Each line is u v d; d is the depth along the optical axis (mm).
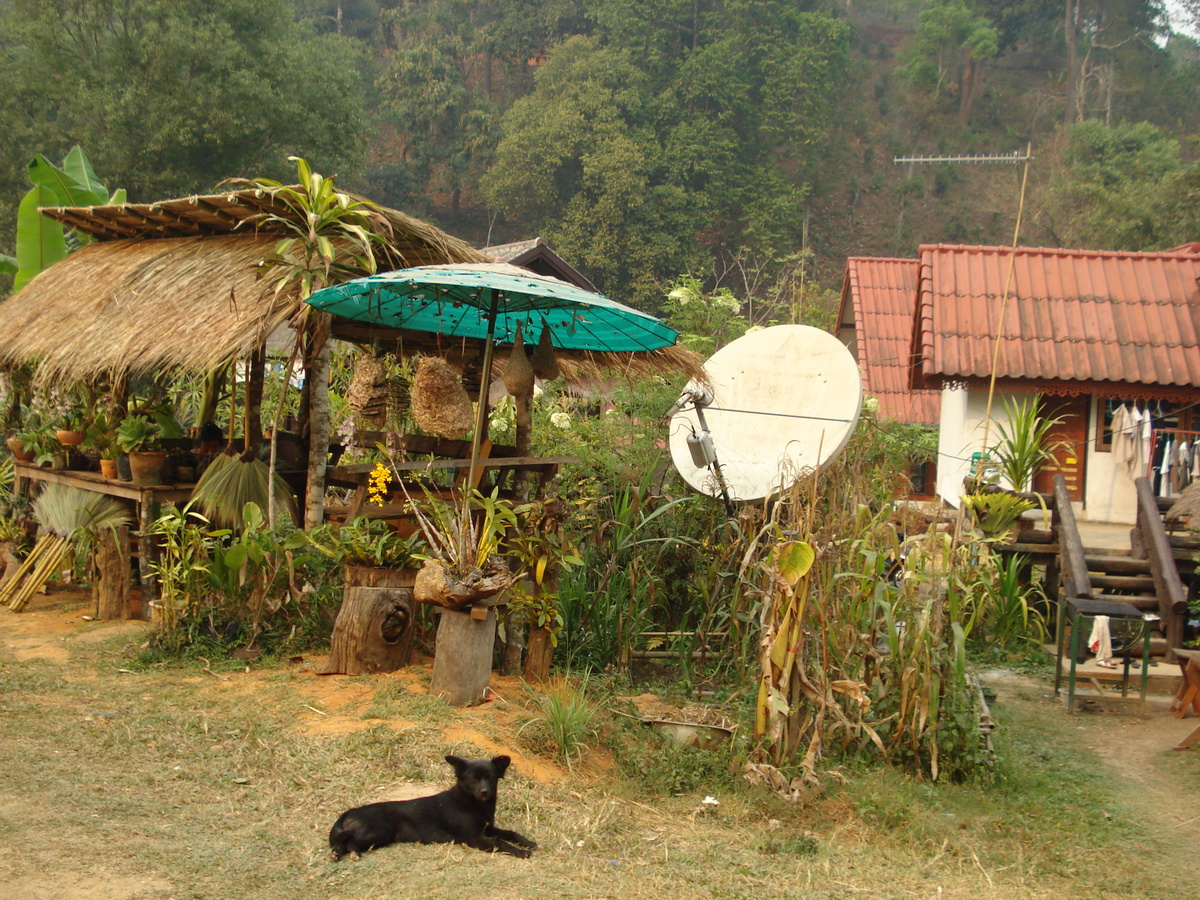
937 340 13883
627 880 4164
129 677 6258
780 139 45812
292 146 29531
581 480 9367
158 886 3631
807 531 5840
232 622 6770
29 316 8602
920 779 6242
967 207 52969
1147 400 14055
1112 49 59500
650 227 40188
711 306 12977
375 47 59469
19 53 27219
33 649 6945
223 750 5102
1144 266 14977
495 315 6938
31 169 11617
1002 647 10008
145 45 26109
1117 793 6410
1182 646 9281
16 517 8977
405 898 3676
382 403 7035
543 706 5859
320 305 6438
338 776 4852
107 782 4594
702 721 6359
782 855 4859
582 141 41125
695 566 8594
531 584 6945
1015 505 10391
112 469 8016
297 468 7703
